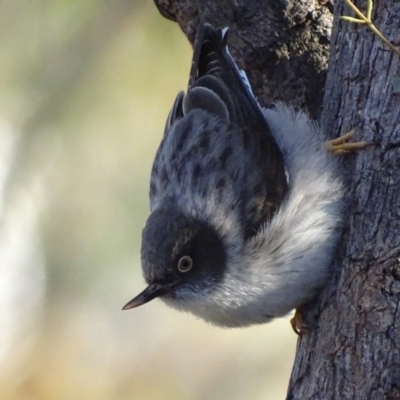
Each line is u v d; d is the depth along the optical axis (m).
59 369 20.38
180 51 18.53
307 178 9.40
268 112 10.50
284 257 9.27
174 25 18.44
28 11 18.70
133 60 18.77
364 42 9.12
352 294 8.52
